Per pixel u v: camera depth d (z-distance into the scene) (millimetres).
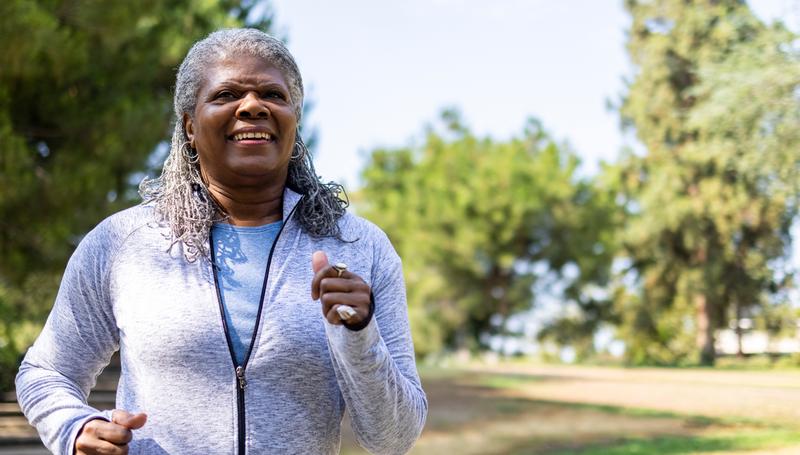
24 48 8164
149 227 1855
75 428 1672
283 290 1801
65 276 1896
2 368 9805
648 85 26656
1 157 8305
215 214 1890
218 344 1735
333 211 1932
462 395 13016
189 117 1906
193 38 12109
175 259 1810
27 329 11703
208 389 1718
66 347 1853
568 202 31141
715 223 26312
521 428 9742
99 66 10305
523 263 32438
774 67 13812
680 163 26203
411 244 31938
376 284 1935
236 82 1826
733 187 24812
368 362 1631
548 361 32156
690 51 24891
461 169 33094
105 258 1853
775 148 14086
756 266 26031
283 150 1859
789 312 26219
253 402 1722
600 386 14016
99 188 9367
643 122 27109
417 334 32375
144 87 11391
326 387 1780
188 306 1753
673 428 9375
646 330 29812
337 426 1828
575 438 8984
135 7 9422
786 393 11680
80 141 9875
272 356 1735
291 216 1897
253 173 1826
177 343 1725
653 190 27031
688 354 29812
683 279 27141
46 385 1809
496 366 23094
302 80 1958
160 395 1721
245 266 1837
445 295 32406
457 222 31125
